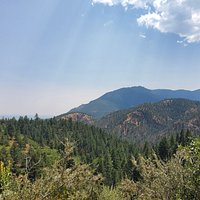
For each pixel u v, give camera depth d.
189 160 7.80
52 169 6.91
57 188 6.64
